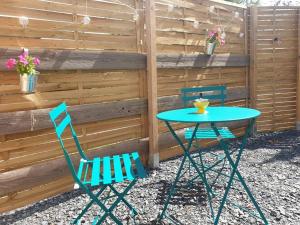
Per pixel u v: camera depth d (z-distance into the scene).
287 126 6.83
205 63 5.26
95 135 3.93
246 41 6.16
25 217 3.09
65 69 3.50
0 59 3.01
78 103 3.73
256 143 5.84
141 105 4.39
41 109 3.36
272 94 6.59
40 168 3.40
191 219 2.93
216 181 3.87
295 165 4.46
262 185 3.70
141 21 4.32
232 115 2.79
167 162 4.77
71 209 3.23
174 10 4.75
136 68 4.27
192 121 2.57
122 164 2.92
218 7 5.48
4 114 3.07
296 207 3.10
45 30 3.36
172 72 4.84
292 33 6.54
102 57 3.82
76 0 3.60
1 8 3.03
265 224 2.77
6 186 3.13
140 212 3.09
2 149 3.13
